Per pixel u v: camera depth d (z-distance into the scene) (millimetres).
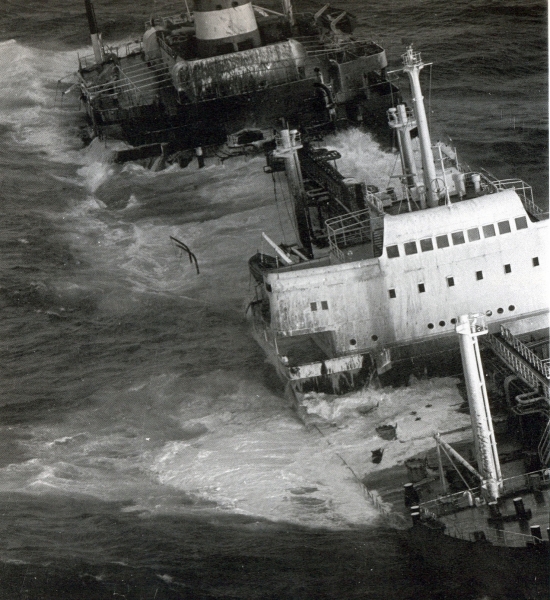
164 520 126750
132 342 164500
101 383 154875
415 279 143500
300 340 153875
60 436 144250
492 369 140375
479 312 144875
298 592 115062
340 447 136625
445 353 145000
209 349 160250
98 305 175000
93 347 164000
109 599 115312
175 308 172250
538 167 197875
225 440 141000
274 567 118438
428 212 143375
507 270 144125
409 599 113938
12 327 170625
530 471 125250
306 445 138125
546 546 112750
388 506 126375
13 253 191625
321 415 142000
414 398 143125
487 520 117000
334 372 144125
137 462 138500
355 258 149000
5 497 131875
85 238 198500
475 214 142750
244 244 190250
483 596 114500
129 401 150250
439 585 115500
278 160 195000
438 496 124125
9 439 143875
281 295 144125
